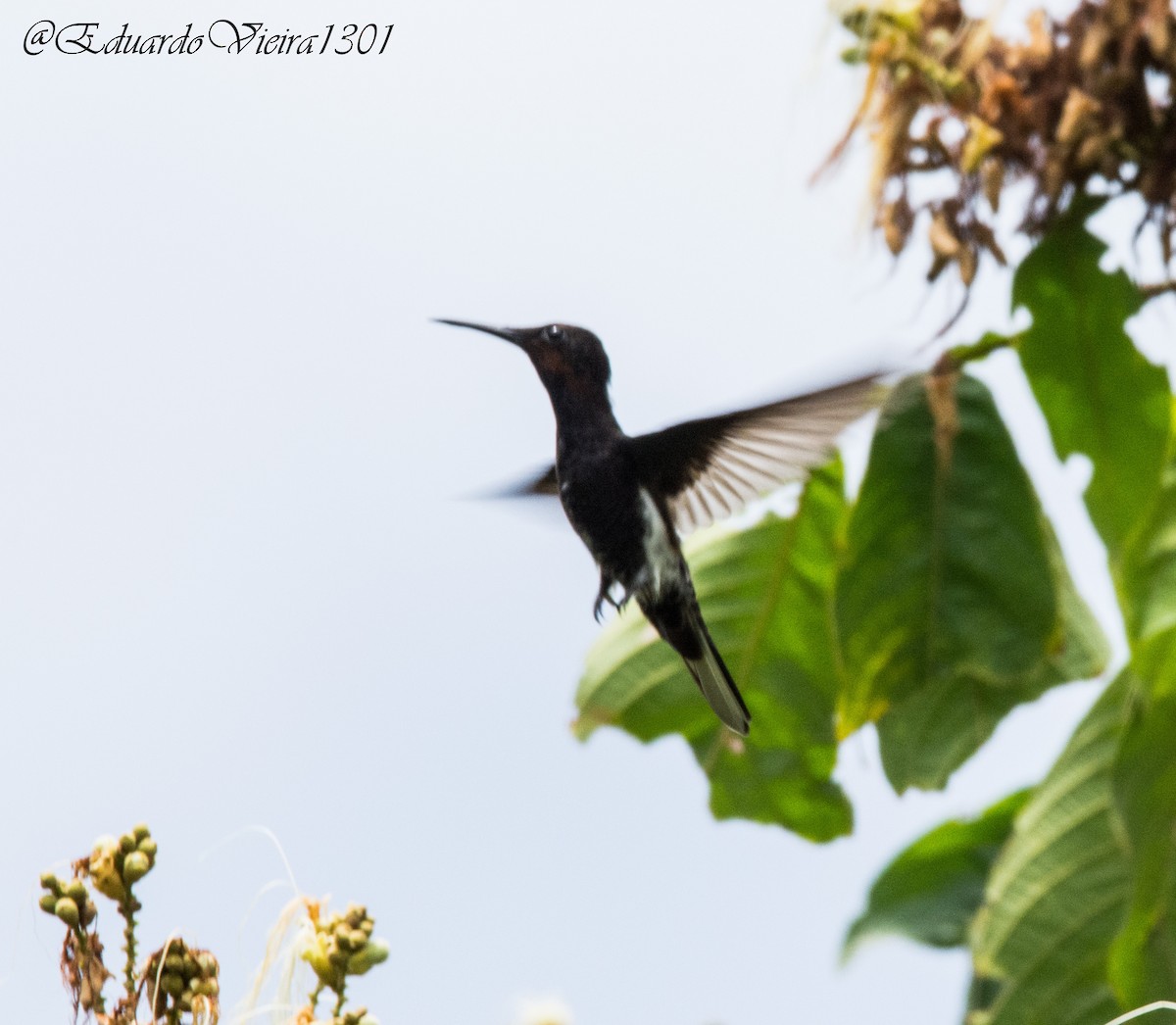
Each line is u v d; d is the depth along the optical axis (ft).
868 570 33.22
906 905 37.86
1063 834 31.09
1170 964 28.53
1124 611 29.84
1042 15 29.58
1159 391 30.22
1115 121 28.66
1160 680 28.96
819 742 37.52
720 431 31.58
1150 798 28.68
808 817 37.81
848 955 37.27
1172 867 28.55
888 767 33.40
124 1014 18.97
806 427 30.63
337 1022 18.89
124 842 19.33
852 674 33.22
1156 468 30.22
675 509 32.53
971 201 29.58
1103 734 31.17
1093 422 30.55
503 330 33.27
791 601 37.65
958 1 29.91
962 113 29.60
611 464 31.99
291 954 20.26
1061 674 33.94
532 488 34.50
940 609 32.96
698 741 37.93
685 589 31.96
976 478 33.06
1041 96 29.22
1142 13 28.50
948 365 32.14
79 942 19.12
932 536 33.09
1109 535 30.30
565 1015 22.62
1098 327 30.40
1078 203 30.25
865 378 29.09
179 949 19.39
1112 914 30.48
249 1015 19.63
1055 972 30.66
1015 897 31.12
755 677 37.63
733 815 38.01
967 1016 34.27
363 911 20.06
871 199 29.96
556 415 32.53
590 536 32.24
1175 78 28.76
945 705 33.50
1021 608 32.63
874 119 30.12
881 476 33.24
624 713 37.81
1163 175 28.84
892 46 29.58
